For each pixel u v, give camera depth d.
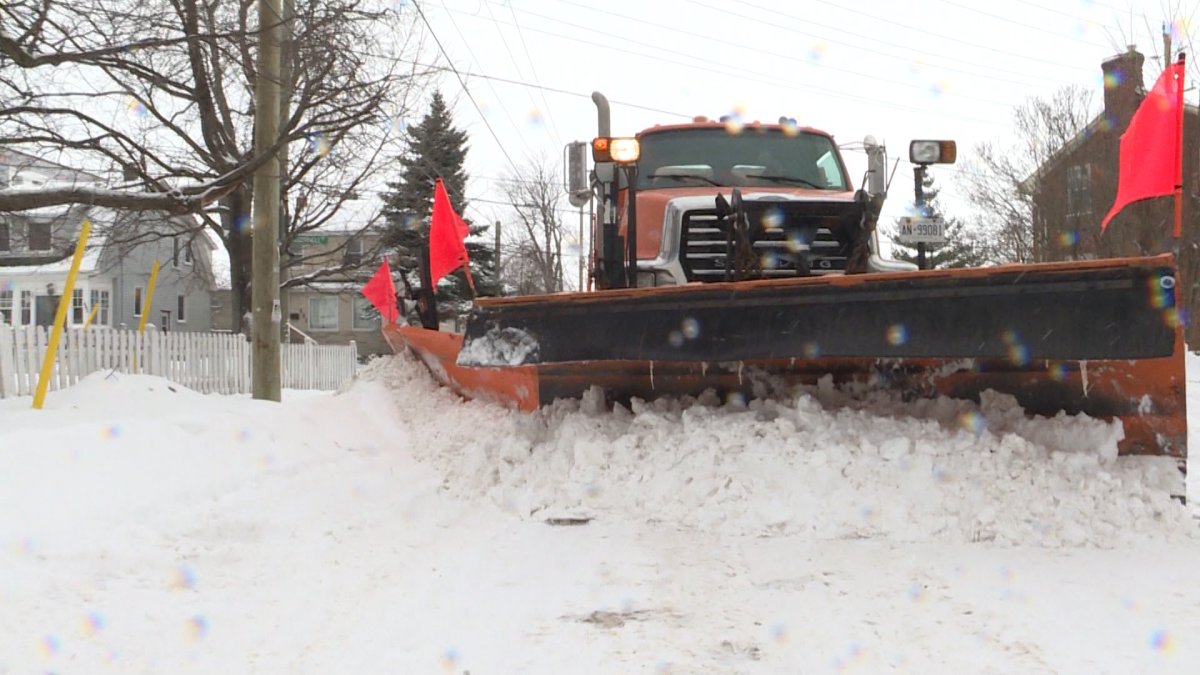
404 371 9.16
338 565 5.06
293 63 14.14
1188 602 4.16
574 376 6.93
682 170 8.60
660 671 3.46
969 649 3.63
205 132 20.81
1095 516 5.27
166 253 48.31
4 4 10.50
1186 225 24.72
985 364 5.91
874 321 5.47
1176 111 6.59
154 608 4.30
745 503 5.69
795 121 9.12
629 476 6.14
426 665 3.55
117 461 6.16
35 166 18.11
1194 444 9.67
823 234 7.31
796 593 4.42
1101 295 5.10
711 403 6.59
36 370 11.51
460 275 43.78
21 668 3.56
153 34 12.27
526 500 6.22
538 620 4.08
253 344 12.55
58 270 44.34
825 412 6.07
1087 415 5.83
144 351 14.27
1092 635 3.77
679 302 5.88
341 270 29.47
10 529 5.00
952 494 5.46
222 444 6.96
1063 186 28.86
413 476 7.17
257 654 3.71
